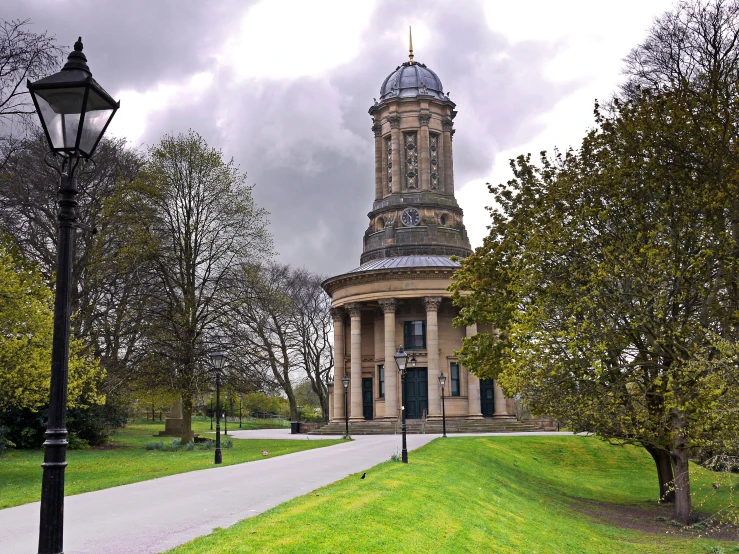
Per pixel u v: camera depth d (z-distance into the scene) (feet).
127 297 151.23
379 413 228.22
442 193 245.45
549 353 84.33
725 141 84.64
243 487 68.95
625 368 85.71
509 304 94.27
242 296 153.89
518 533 64.49
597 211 87.97
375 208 248.52
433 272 216.13
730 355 69.21
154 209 150.71
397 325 226.17
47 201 147.33
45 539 23.63
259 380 155.63
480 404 219.41
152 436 189.67
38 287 92.38
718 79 86.28
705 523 84.23
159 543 41.22
